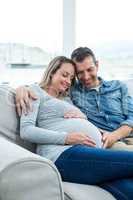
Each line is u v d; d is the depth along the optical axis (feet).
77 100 6.65
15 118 5.48
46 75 6.25
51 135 5.14
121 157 4.55
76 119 5.73
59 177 3.50
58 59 6.36
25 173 3.31
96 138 5.56
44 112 5.73
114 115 6.65
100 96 6.74
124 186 4.27
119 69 9.05
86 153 4.68
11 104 5.52
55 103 5.85
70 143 5.07
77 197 4.05
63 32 9.14
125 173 4.54
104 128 6.50
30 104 5.51
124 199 4.15
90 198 4.09
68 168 4.72
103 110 6.64
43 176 3.39
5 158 3.40
